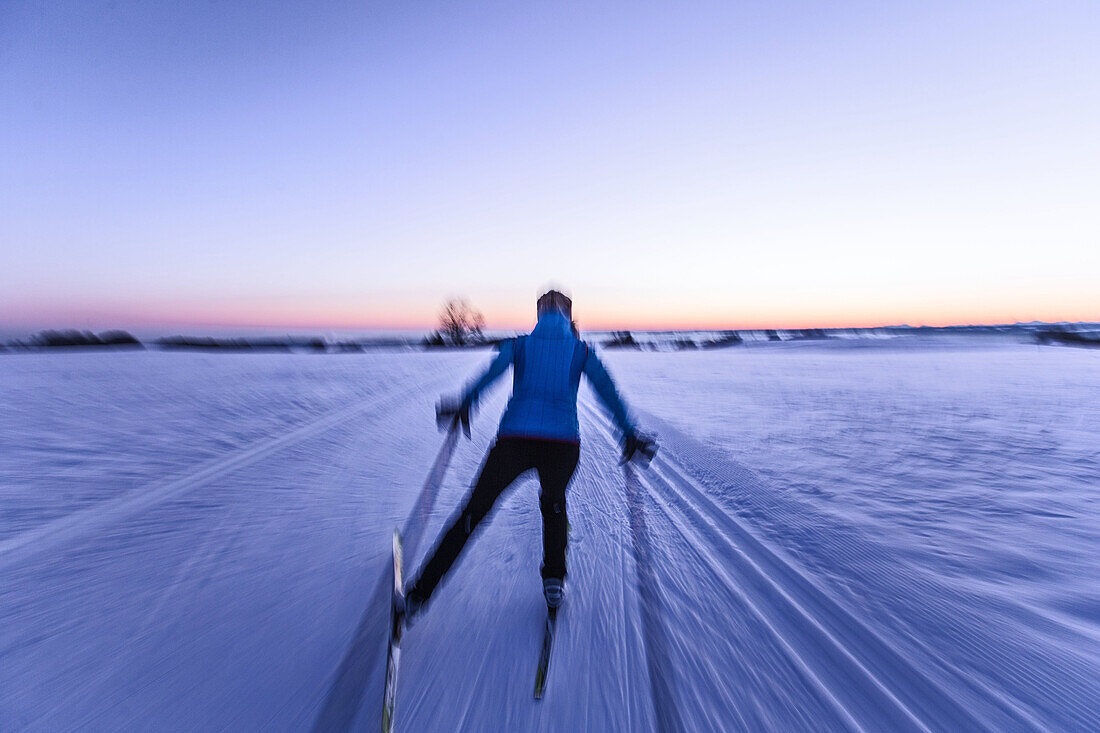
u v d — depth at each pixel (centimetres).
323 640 231
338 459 588
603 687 201
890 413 924
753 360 2795
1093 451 616
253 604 263
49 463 554
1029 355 2950
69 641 228
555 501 222
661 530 375
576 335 241
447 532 210
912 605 265
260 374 1869
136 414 898
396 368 2305
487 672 210
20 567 304
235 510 409
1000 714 187
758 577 297
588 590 282
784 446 659
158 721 179
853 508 421
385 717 174
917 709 190
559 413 222
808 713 187
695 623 248
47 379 1603
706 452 626
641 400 1128
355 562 315
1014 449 631
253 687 198
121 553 325
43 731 174
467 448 662
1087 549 336
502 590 283
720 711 188
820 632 241
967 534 362
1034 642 233
